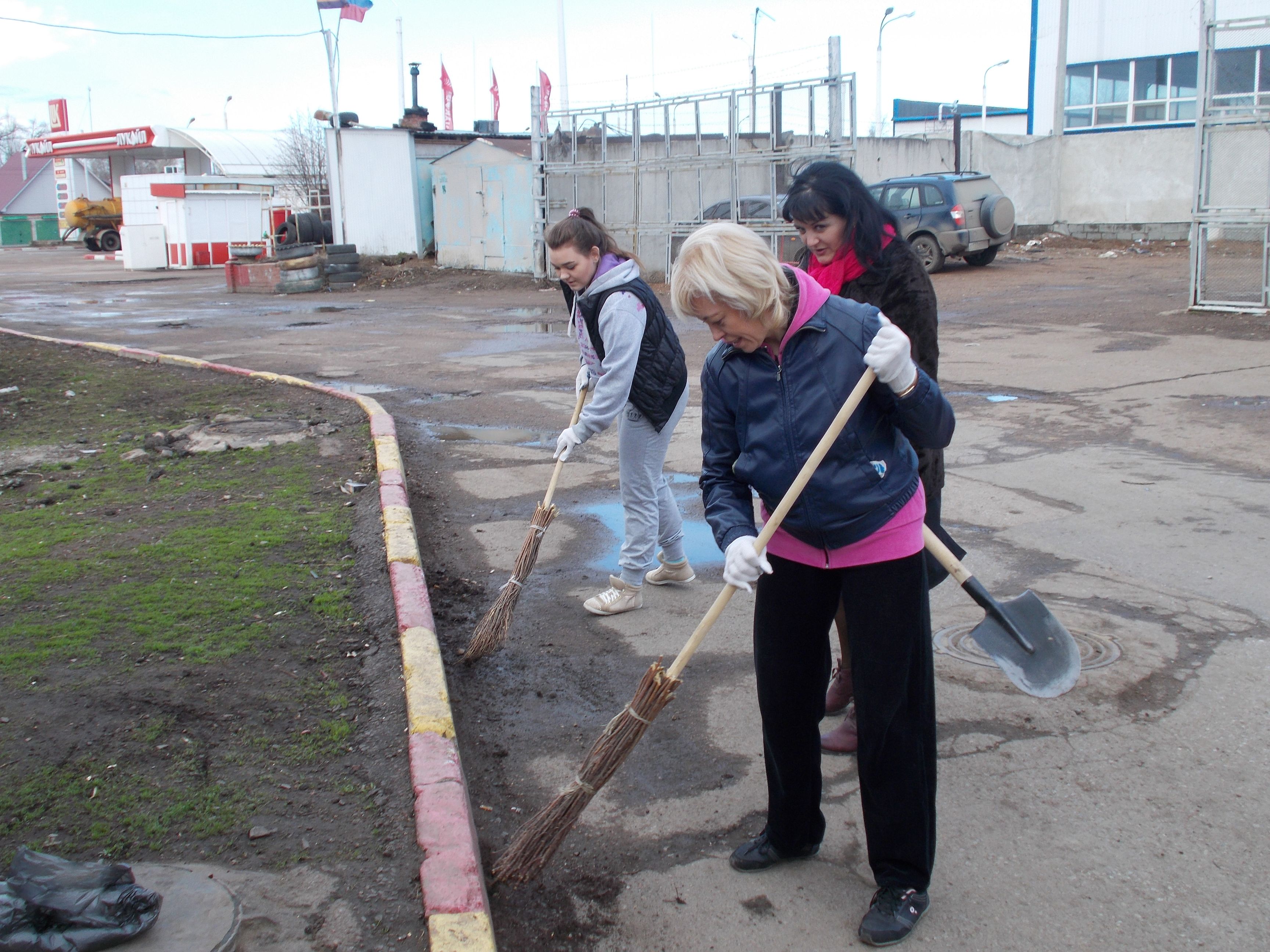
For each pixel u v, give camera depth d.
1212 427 7.67
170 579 4.70
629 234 21.50
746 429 2.55
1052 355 11.03
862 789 2.60
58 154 50.28
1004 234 20.59
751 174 19.81
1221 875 2.77
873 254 3.13
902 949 2.54
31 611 4.32
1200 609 4.45
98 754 3.18
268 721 3.40
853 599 2.51
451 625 4.59
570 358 12.31
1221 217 13.02
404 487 6.11
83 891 2.32
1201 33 12.77
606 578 5.16
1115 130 27.09
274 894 2.57
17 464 7.18
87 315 18.77
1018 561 5.12
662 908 2.72
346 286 23.84
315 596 4.46
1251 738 3.43
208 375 11.05
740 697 3.86
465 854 2.68
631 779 3.34
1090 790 3.18
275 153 44.50
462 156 24.33
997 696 3.78
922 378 2.35
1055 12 27.98
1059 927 2.60
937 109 51.50
